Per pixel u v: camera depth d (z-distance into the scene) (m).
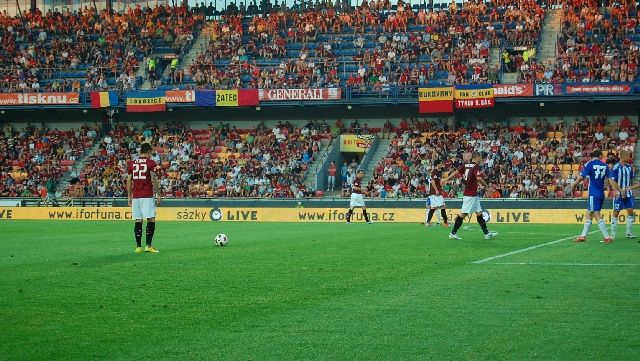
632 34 58.75
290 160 59.03
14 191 60.69
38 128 67.19
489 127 58.53
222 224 42.19
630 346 10.01
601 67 56.38
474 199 26.95
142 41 68.00
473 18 62.62
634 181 52.19
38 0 80.62
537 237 28.58
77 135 65.38
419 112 57.69
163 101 61.31
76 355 9.70
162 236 30.91
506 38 61.12
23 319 11.91
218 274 17.00
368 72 61.09
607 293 14.07
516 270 17.53
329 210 46.72
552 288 14.67
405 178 55.31
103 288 14.95
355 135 60.44
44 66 67.56
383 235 30.17
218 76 63.28
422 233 31.41
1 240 28.98
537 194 51.72
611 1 61.59
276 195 56.38
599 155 25.83
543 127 57.31
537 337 10.52
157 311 12.52
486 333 10.78
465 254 21.47
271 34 66.50
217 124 64.88
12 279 16.27
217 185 57.94
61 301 13.48
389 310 12.49
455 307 12.71
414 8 68.19
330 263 19.20
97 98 62.72
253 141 61.81
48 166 62.25
